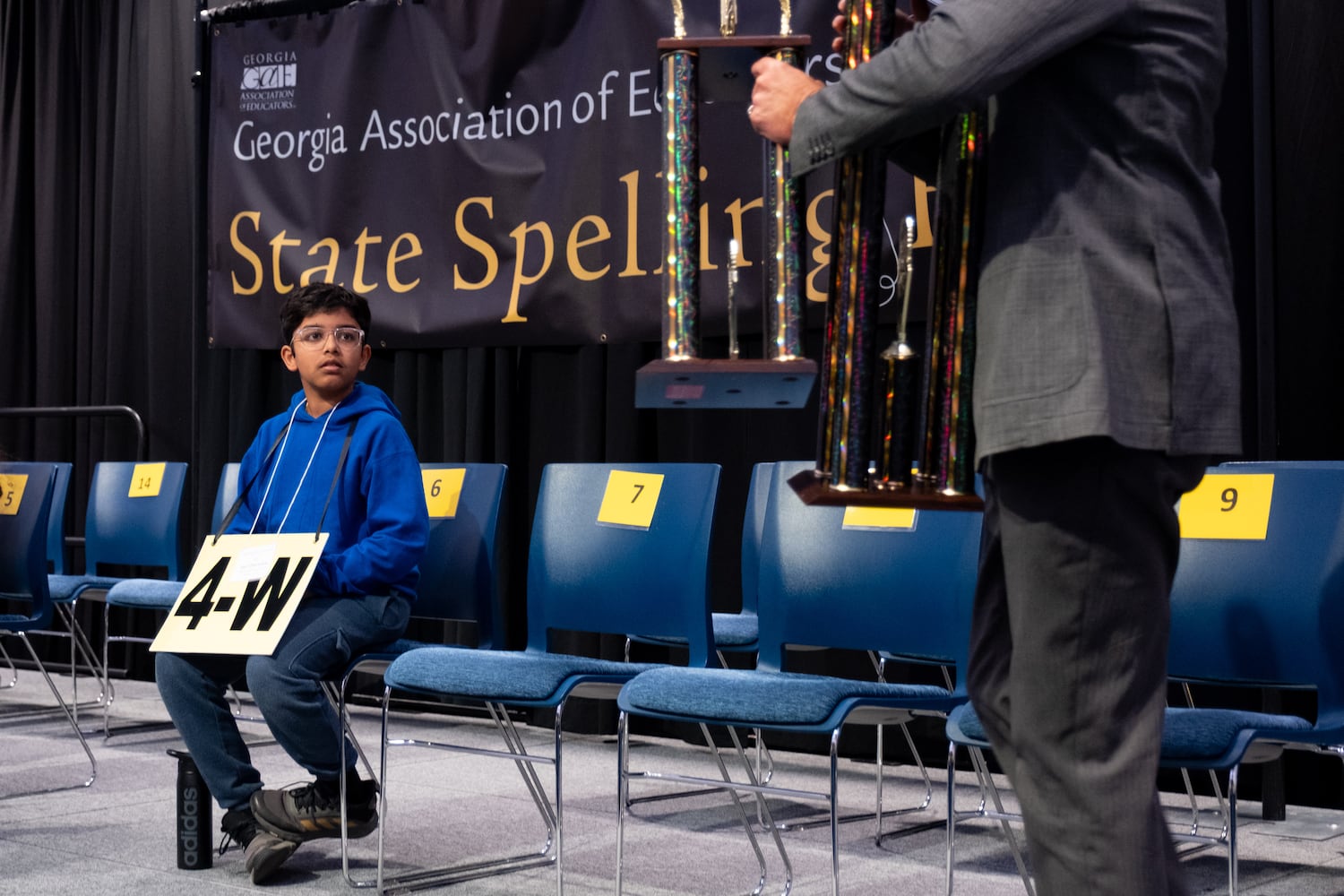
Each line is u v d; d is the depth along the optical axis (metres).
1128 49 1.28
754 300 4.04
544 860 2.73
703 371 1.25
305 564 2.59
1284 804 3.16
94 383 5.78
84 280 5.84
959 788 3.57
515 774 3.69
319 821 2.57
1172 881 1.31
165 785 3.48
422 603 3.03
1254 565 2.24
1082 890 1.29
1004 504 1.34
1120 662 1.31
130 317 5.68
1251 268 3.37
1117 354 1.27
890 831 3.03
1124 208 1.28
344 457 2.83
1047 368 1.26
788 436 4.07
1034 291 1.29
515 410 4.65
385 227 4.84
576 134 4.48
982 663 1.48
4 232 6.04
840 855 2.79
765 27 4.05
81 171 5.89
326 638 2.63
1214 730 1.87
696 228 1.31
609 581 2.80
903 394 1.33
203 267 5.22
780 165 1.33
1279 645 2.20
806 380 1.29
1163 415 1.28
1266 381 3.22
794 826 3.05
